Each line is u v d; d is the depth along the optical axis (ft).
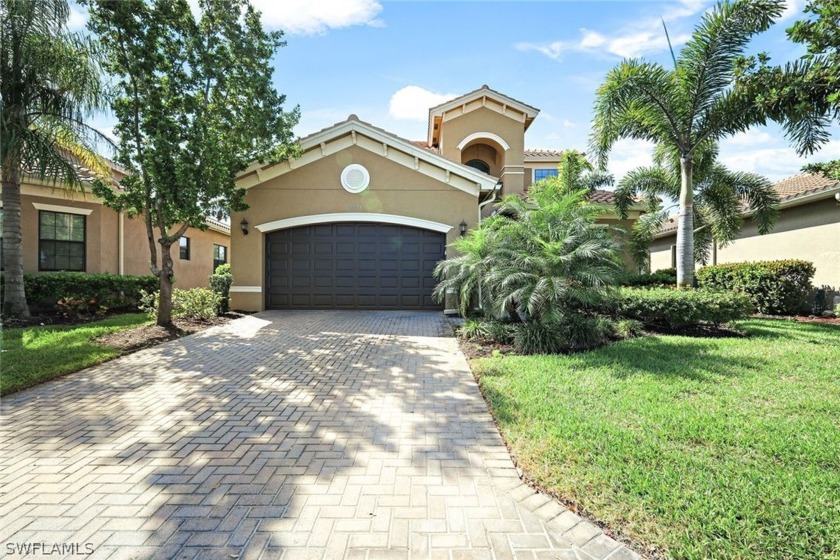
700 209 43.52
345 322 37.01
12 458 12.67
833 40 25.81
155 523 9.59
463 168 42.01
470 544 8.84
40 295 37.86
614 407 15.39
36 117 34.17
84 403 17.29
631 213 50.72
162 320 33.04
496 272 27.14
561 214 27.99
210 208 35.17
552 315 24.47
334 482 11.25
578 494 10.29
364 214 43.04
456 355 25.55
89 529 9.39
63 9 31.86
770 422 13.71
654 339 26.99
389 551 8.66
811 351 22.65
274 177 43.21
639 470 11.07
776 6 30.35
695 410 14.88
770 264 40.45
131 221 52.13
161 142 29.91
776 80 30.07
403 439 13.91
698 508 9.41
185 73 32.48
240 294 42.93
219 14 33.01
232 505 10.23
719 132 34.63
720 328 30.78
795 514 9.09
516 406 15.99
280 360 24.23
